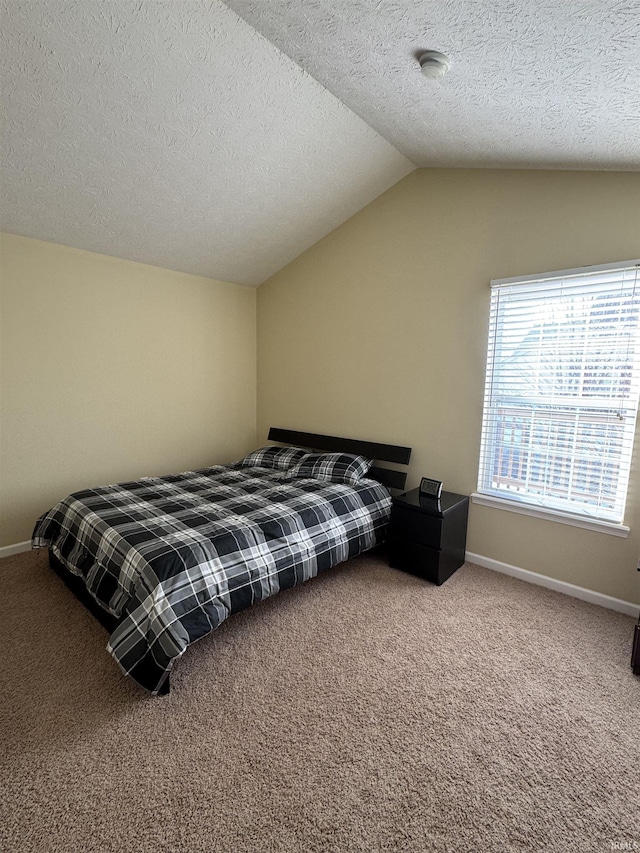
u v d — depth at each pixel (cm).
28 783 133
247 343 423
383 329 323
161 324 353
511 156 234
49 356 294
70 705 165
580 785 133
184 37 173
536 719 159
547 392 248
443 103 194
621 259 218
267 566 210
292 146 250
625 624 219
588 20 117
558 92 158
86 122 203
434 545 257
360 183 298
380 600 241
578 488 241
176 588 175
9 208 248
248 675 182
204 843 116
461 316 280
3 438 281
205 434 396
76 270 301
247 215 306
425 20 140
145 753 144
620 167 210
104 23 162
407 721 158
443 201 282
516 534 267
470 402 281
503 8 122
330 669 186
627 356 218
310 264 369
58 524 252
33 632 211
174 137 223
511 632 212
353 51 174
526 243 249
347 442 351
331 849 115
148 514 233
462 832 120
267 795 130
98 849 115
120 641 166
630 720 159
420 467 311
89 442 320
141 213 278
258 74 196
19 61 170
